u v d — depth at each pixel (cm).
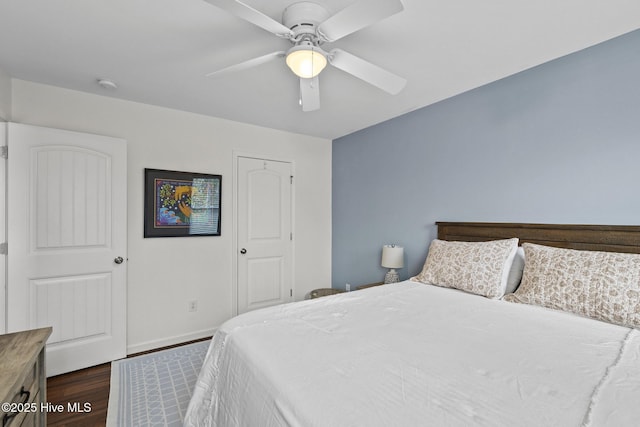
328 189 407
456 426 76
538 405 85
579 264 167
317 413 84
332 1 143
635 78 171
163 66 211
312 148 391
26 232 219
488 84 238
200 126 308
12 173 214
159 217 285
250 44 183
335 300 193
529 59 202
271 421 94
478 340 131
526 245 200
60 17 157
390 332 140
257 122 334
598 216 184
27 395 113
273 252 359
